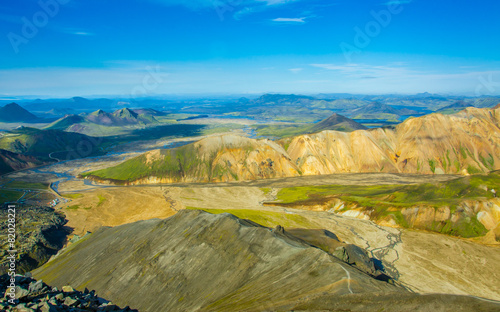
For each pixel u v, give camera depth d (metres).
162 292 51.81
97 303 34.19
